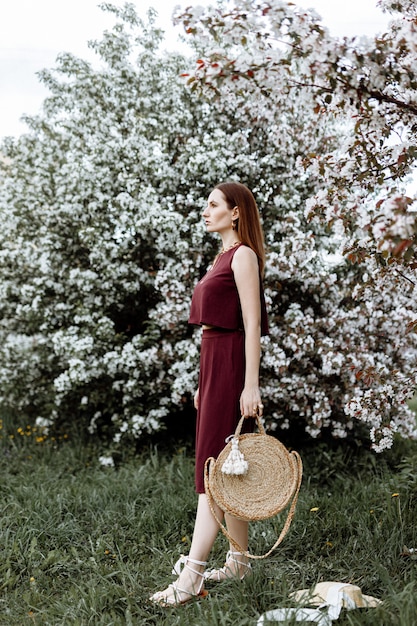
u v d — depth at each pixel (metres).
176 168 5.06
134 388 4.95
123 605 2.60
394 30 2.67
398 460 4.64
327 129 4.98
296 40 2.27
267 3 2.22
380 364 4.17
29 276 5.56
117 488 4.00
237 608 2.44
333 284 4.58
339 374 4.36
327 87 2.51
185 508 3.65
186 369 4.76
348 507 3.58
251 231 2.84
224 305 2.70
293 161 4.87
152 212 4.70
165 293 4.67
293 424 5.00
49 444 5.38
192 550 2.66
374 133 2.78
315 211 2.96
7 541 3.20
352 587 2.43
